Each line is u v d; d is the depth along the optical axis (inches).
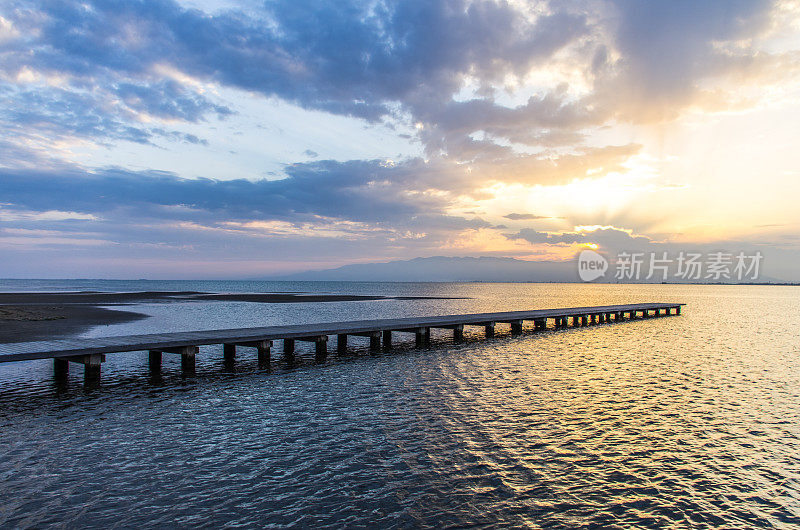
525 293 6092.5
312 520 321.4
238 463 414.9
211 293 4436.5
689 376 796.0
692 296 5423.2
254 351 1021.2
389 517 327.0
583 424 530.3
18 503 338.6
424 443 466.0
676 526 325.1
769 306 3179.1
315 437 481.4
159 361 799.7
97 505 337.7
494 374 797.9
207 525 313.1
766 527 327.0
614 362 924.6
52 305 2192.4
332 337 1279.5
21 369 800.3
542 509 342.6
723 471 413.4
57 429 501.0
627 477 397.7
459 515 331.9
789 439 494.3
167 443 462.3
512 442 471.5
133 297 3326.8
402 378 763.4
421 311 2347.4
